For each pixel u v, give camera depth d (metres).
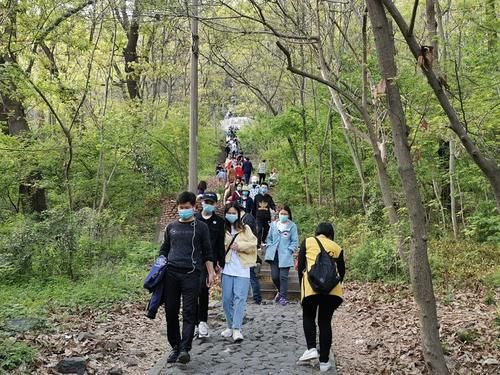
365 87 10.30
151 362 7.57
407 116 10.28
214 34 18.34
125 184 21.53
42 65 16.53
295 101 26.30
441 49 10.66
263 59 25.69
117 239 17.20
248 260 8.48
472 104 10.14
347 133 17.88
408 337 8.54
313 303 7.07
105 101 20.38
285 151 24.19
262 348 8.00
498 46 10.70
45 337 7.85
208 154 32.59
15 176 17.56
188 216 7.23
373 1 4.99
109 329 9.02
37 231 12.98
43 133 18.47
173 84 38.19
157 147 25.89
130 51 26.70
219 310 10.72
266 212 14.70
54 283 12.15
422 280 5.12
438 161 15.96
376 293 12.04
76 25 17.42
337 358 7.96
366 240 14.90
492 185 4.90
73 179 19.44
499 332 8.24
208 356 7.55
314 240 7.26
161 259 7.18
